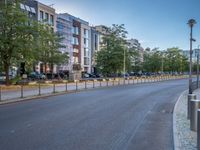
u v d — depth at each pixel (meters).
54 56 57.03
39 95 25.42
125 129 11.05
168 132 10.55
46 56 56.19
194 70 124.75
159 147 8.44
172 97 25.23
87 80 56.75
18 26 36.53
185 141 8.81
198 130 7.25
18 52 37.00
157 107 18.05
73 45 98.31
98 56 63.44
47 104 19.61
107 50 62.47
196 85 36.97
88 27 108.81
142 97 24.98
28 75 55.34
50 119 13.21
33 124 11.93
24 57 38.09
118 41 62.62
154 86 43.75
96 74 83.06
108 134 10.12
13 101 20.94
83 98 24.00
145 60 110.75
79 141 9.03
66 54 63.09
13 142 8.84
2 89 32.44
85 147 8.34
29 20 38.53
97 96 25.91
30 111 16.02
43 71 72.50
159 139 9.44
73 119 13.24
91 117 13.88
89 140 9.19
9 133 10.16
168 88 38.72
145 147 8.44
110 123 12.30
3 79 48.41
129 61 65.69
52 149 8.09
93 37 113.00
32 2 77.12
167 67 111.38
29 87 36.44
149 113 15.41
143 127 11.49
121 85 46.22
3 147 8.27
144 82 57.94
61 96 26.19
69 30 95.38
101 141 9.08
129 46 71.81
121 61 61.94
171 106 18.61
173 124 11.59
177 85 47.03
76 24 100.38
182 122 12.12
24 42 37.00
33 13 76.81
